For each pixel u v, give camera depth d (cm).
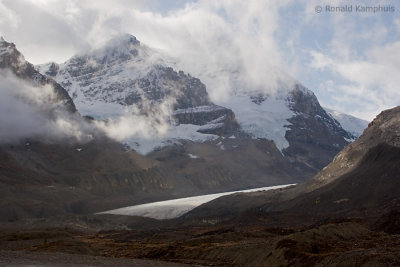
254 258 11319
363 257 8719
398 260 8300
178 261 12419
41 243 19012
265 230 18600
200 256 13062
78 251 15312
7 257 12000
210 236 17300
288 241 11150
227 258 12188
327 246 11038
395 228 15312
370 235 13312
